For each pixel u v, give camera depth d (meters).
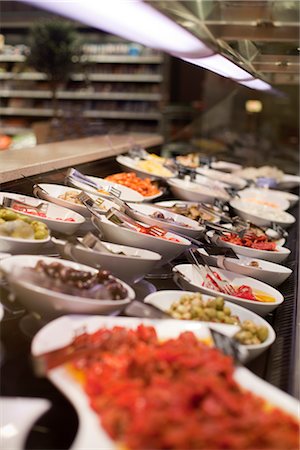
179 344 1.16
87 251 1.56
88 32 9.72
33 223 1.78
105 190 2.52
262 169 4.38
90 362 1.08
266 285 1.88
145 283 1.77
